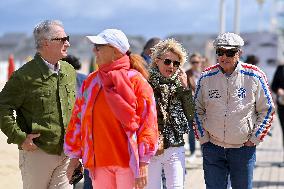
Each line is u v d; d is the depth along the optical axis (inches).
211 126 364.2
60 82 326.6
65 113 327.0
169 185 343.0
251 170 366.0
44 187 330.6
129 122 272.4
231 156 365.4
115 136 275.9
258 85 357.4
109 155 276.2
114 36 275.7
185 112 350.0
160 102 343.0
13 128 315.0
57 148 323.9
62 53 325.4
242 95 357.7
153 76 345.1
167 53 340.5
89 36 276.1
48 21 324.2
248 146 363.6
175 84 346.9
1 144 694.5
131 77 277.7
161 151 338.3
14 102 321.1
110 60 278.8
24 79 319.3
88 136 281.0
